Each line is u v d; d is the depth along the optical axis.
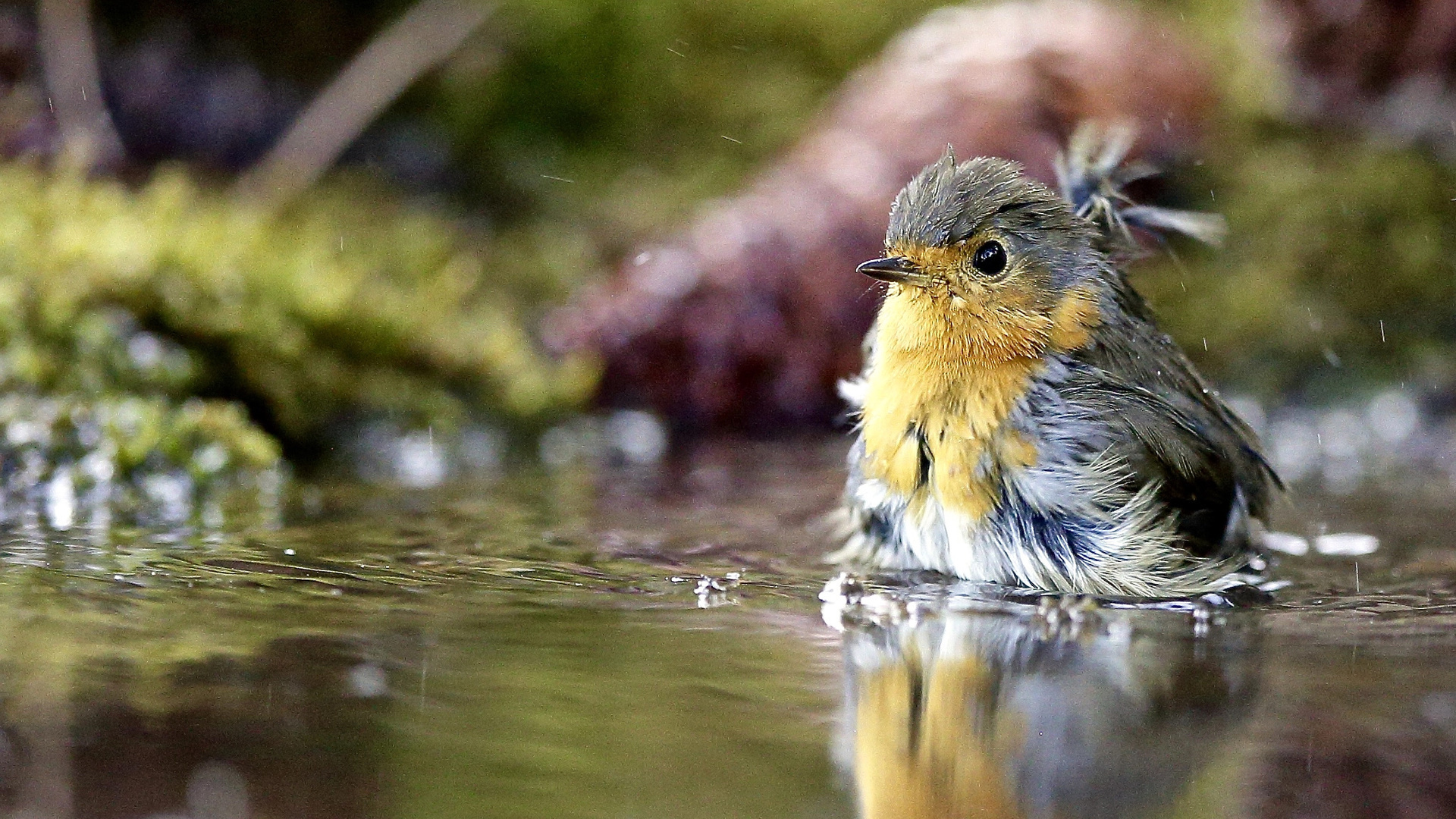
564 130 16.30
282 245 12.59
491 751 4.62
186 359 10.66
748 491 10.42
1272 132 15.43
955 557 8.05
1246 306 14.37
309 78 15.57
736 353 12.85
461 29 15.41
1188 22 16.48
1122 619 6.75
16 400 9.57
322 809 4.11
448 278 13.14
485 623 6.19
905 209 8.30
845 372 12.99
